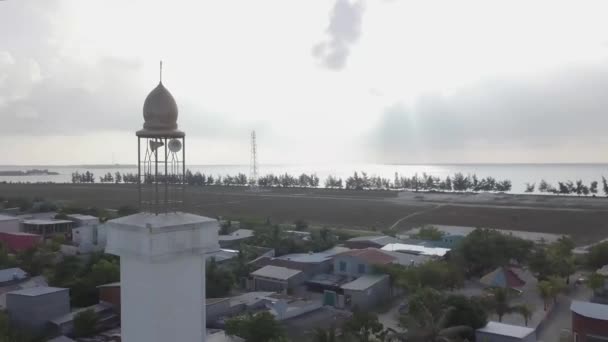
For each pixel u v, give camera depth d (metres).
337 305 58.62
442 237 89.69
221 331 48.25
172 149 15.62
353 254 68.75
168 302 14.29
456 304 44.75
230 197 193.88
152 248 13.60
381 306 59.06
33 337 46.44
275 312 52.69
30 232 92.94
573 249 88.44
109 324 50.97
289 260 71.25
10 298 49.22
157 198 15.23
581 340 42.53
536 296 60.53
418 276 59.94
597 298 58.19
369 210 153.75
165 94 15.43
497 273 63.44
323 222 133.12
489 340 42.16
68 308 51.19
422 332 37.25
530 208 149.75
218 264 71.94
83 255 77.69
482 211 145.62
